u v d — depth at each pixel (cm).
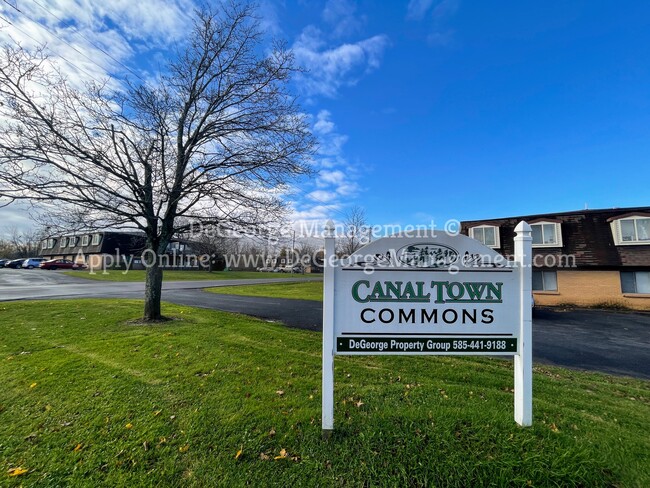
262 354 578
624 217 1691
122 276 3106
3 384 438
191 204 889
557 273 1780
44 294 1617
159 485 249
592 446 288
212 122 886
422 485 242
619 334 998
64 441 307
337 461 268
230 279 3331
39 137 704
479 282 332
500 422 318
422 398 398
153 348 593
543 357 723
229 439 303
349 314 326
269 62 871
